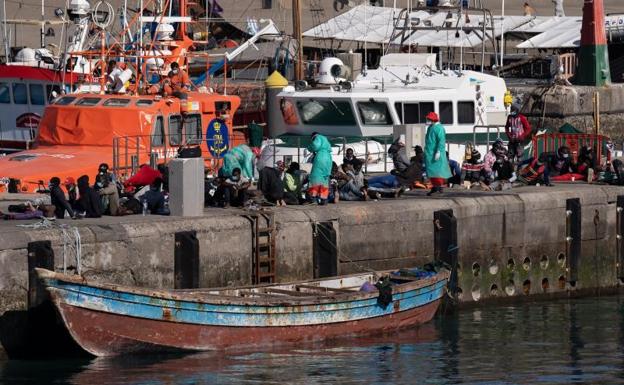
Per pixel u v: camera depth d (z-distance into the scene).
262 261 65.56
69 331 56.31
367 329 63.53
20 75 91.31
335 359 59.56
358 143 84.94
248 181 70.00
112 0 108.94
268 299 59.97
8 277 56.91
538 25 128.25
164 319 57.78
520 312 72.56
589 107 110.00
